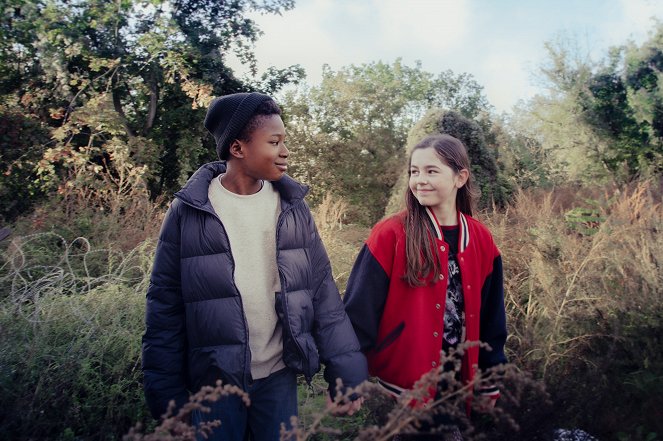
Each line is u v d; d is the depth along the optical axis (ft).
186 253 5.34
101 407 8.63
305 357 5.46
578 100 59.11
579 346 9.96
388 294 6.38
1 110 29.19
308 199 52.21
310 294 5.78
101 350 9.25
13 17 34.53
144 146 34.01
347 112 57.00
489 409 4.42
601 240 11.97
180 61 35.83
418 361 6.12
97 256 16.89
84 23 35.14
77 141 34.12
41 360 8.87
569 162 57.98
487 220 17.61
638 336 9.47
